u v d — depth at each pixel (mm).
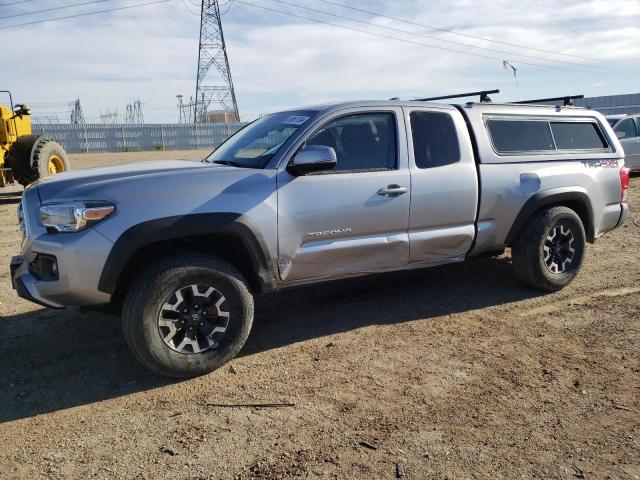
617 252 7211
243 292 3955
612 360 4098
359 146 4539
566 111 5824
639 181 13688
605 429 3217
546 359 4125
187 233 3729
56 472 2869
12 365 4105
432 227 4867
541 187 5359
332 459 2949
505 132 5352
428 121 4895
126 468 2895
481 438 3131
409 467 2873
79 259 3545
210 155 5184
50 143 12883
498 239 5281
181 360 3777
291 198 4141
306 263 4297
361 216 4438
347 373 3938
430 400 3555
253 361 4152
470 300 5414
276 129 4629
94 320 4941
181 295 3754
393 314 5074
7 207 12125
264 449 3051
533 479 2783
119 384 3822
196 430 3250
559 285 5551
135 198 3670
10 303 5398
